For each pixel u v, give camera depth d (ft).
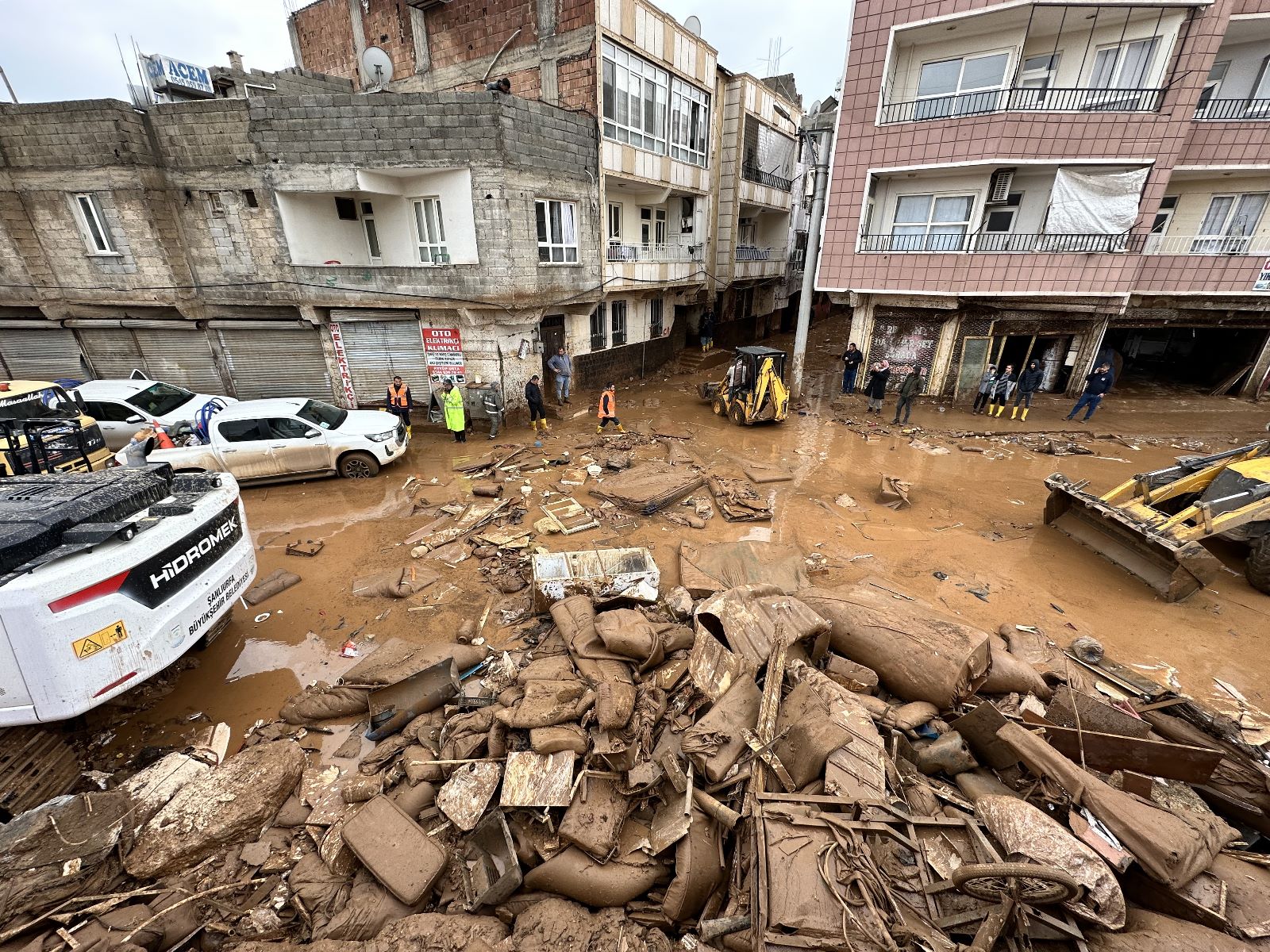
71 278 50.78
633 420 52.34
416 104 41.83
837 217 55.88
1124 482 36.94
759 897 10.39
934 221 55.01
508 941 10.91
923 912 10.13
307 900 12.16
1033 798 12.79
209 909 12.16
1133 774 13.21
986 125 47.14
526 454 42.50
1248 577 24.64
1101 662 19.15
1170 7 43.37
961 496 34.86
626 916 11.62
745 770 13.06
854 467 39.88
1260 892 10.39
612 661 17.60
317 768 15.64
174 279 49.14
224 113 44.21
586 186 51.21
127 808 13.30
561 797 13.07
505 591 24.03
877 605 19.04
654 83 57.26
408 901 11.68
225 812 13.64
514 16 51.37
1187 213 54.03
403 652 18.97
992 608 23.07
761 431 48.70
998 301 53.67
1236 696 18.24
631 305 65.77
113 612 14.15
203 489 19.12
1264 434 46.78
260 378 53.36
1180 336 68.03
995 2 44.14
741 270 82.28
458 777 14.15
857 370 61.00
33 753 14.74
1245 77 50.01
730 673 15.89
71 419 28.81
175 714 17.88
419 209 48.57
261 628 22.09
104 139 45.19
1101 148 46.32
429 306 46.83
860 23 49.65
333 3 62.90
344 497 34.63
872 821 11.54
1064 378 59.21
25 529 13.66
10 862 11.66
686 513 31.76
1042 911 9.94
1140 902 10.73
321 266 47.03
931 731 15.62
